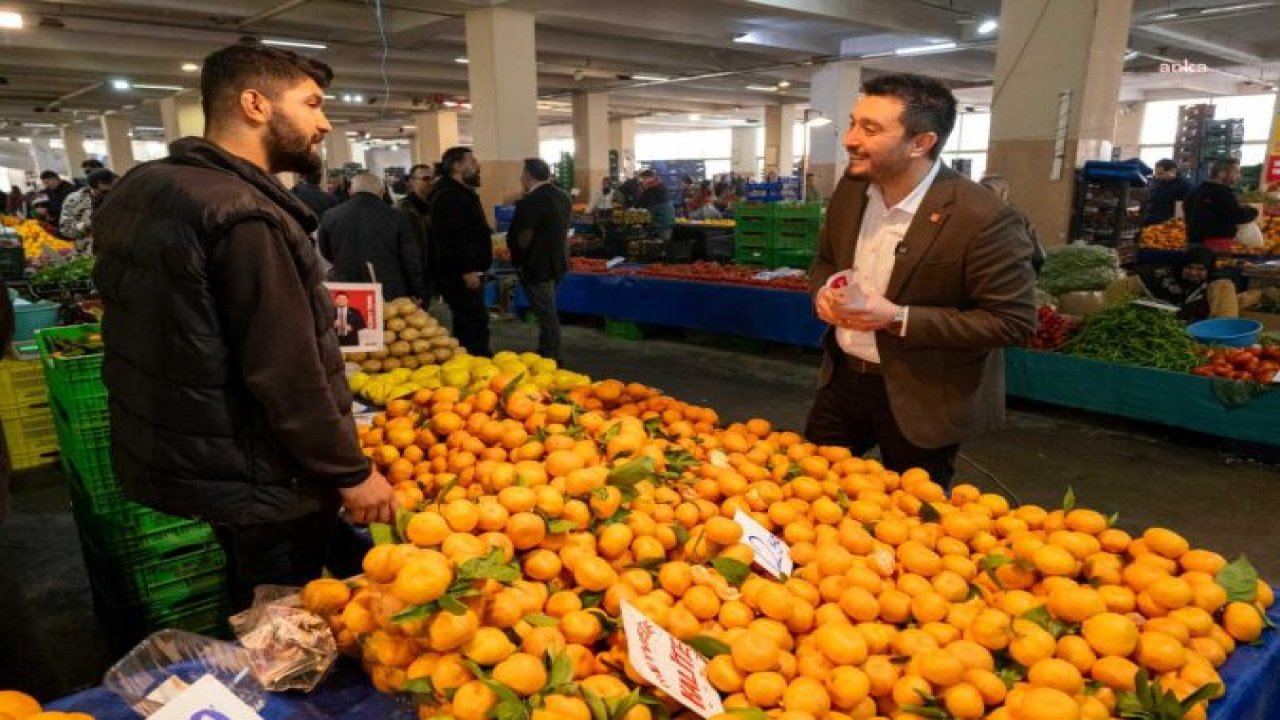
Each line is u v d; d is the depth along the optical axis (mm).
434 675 1117
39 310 4348
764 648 1202
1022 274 2033
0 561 2742
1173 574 1493
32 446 4387
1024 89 7535
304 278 1641
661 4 11977
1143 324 5129
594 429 1985
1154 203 9539
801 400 5906
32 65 14906
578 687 1126
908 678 1211
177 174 1570
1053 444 4910
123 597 2607
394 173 23219
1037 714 1096
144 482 1645
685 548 1526
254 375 1527
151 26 12359
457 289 6043
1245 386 4449
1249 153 23922
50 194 11805
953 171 2160
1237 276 6809
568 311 8727
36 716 994
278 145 1746
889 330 2043
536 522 1370
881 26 12742
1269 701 1351
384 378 2795
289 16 11523
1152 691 1167
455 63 17344
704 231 9344
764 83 21172
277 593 1438
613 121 30547
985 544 1633
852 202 2324
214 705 1109
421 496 1817
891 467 2365
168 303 1524
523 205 6336
